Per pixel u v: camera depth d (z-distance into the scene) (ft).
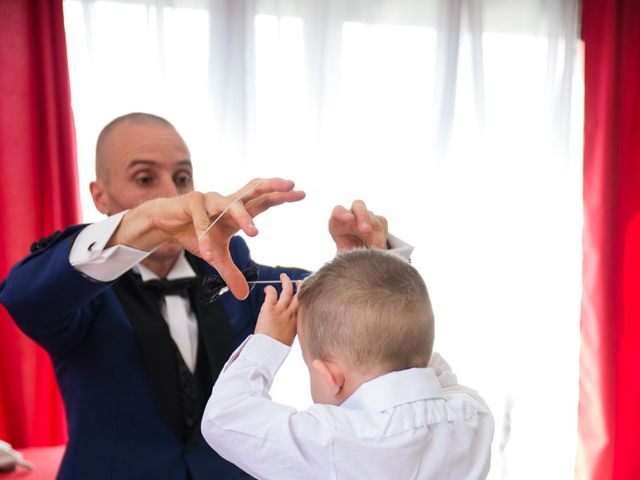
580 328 8.28
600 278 8.06
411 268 2.88
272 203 2.55
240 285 2.52
